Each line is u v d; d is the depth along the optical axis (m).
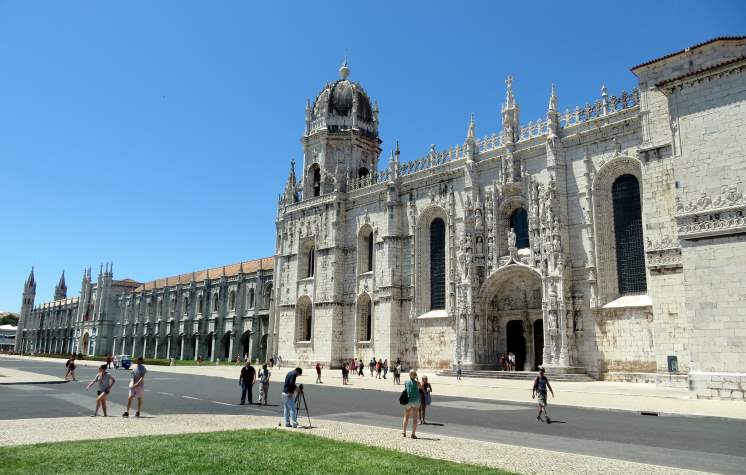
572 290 46.94
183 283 131.75
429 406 29.12
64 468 12.59
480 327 53.50
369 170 76.38
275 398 34.22
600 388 37.66
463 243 55.47
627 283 44.75
